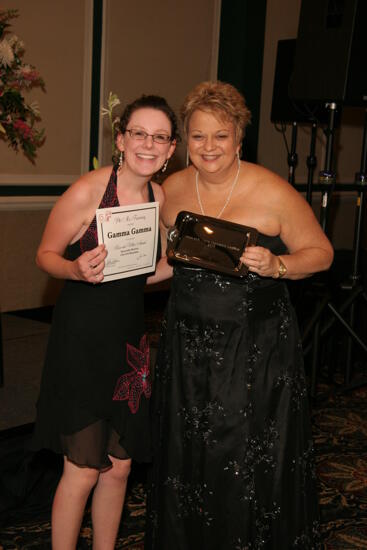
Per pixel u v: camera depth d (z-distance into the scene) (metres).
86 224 2.18
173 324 2.29
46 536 2.78
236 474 2.20
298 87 4.12
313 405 4.43
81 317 2.17
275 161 7.46
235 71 6.88
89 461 2.17
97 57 5.97
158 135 2.10
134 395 2.27
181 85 6.64
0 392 3.67
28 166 5.74
